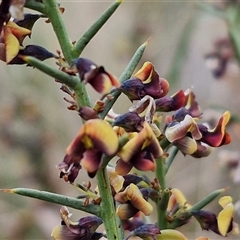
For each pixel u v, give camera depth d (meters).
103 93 0.15
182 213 0.18
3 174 0.35
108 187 0.16
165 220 0.18
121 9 0.45
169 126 0.17
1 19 0.16
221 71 0.27
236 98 0.36
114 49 0.42
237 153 0.24
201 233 0.30
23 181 0.34
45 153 0.35
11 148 0.35
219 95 0.38
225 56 0.26
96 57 0.46
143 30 0.40
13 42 0.16
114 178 0.17
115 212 0.17
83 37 0.16
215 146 0.17
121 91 0.17
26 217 0.33
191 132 0.17
